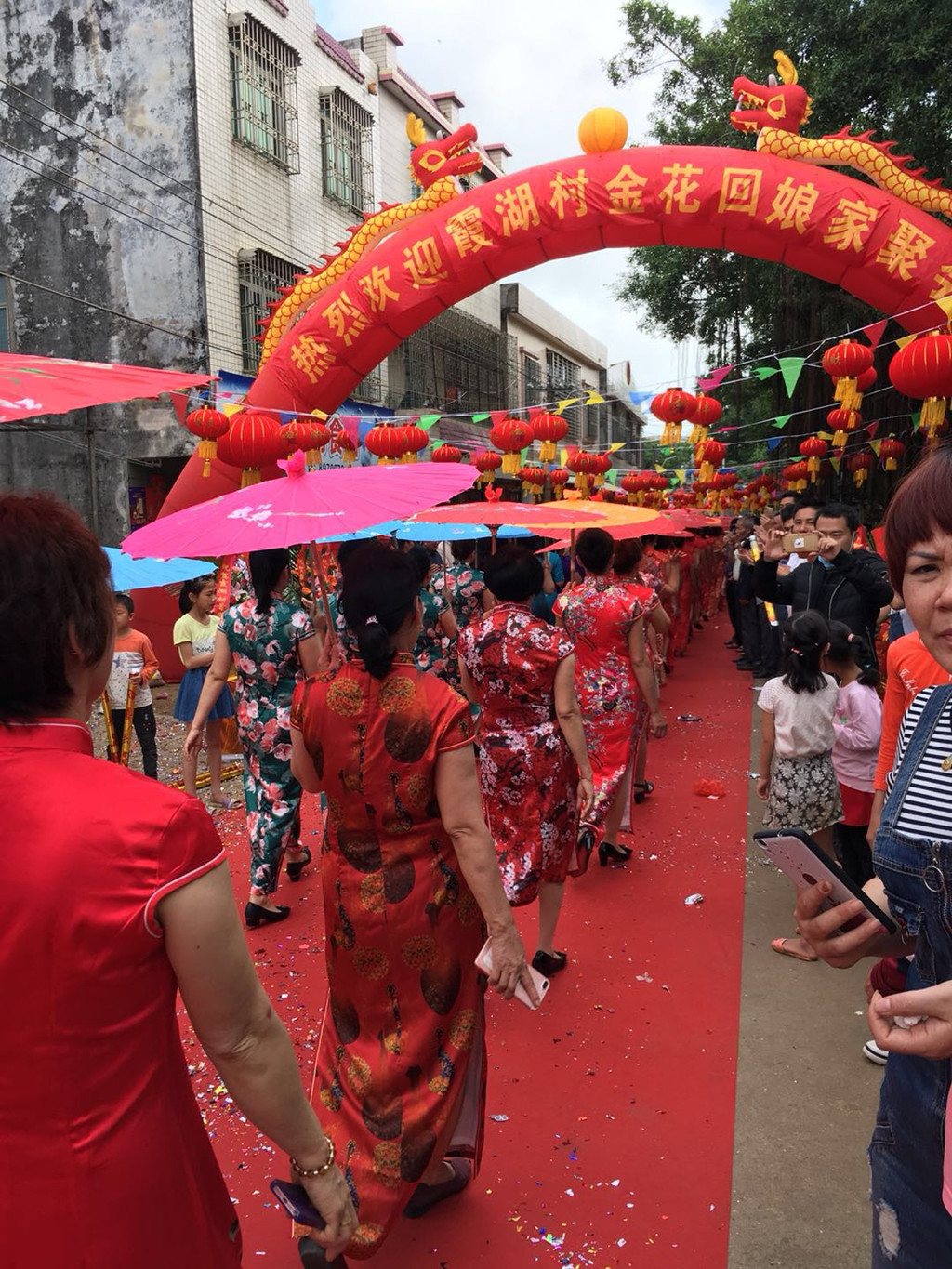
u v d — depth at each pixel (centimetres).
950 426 461
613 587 465
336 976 224
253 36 1266
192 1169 125
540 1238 234
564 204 565
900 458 918
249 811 428
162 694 1128
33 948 109
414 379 1745
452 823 211
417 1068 212
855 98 983
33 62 1203
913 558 133
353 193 1527
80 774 116
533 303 2438
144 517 1271
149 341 1205
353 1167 204
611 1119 281
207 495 670
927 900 134
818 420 1262
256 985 126
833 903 146
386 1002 217
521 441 605
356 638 213
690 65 1416
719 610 1978
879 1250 153
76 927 109
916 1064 143
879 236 533
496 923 212
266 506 257
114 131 1187
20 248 1238
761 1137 271
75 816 112
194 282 1180
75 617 118
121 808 114
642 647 466
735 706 920
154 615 1195
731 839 529
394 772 210
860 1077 300
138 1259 115
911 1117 143
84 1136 112
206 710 449
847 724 387
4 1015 110
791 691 395
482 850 211
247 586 488
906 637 272
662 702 942
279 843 422
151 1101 118
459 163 607
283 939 411
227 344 1227
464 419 1964
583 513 421
